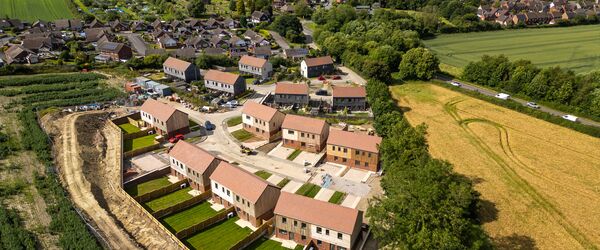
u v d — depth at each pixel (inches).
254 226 2726.4
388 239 2250.2
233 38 7347.4
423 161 2647.6
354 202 3004.4
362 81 5748.0
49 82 5068.9
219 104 4768.7
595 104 4234.7
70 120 3981.3
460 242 2046.0
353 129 4160.9
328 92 5290.4
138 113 4379.9
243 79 5152.6
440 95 5167.3
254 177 2797.7
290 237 2618.1
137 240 2509.8
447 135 4028.1
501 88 5201.8
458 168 3417.8
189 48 6491.1
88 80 5285.4
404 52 6879.9
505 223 2723.9
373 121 4308.6
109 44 6461.6
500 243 2541.8
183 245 2431.1
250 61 5866.1
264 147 3846.0
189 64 5413.4
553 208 2888.8
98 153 3567.9
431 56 5664.4
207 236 2620.6
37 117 4047.7
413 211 2146.9
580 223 2733.8
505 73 5191.9
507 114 4527.6
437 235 1990.7
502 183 3198.8
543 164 3484.3
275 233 2679.6
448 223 2082.9
